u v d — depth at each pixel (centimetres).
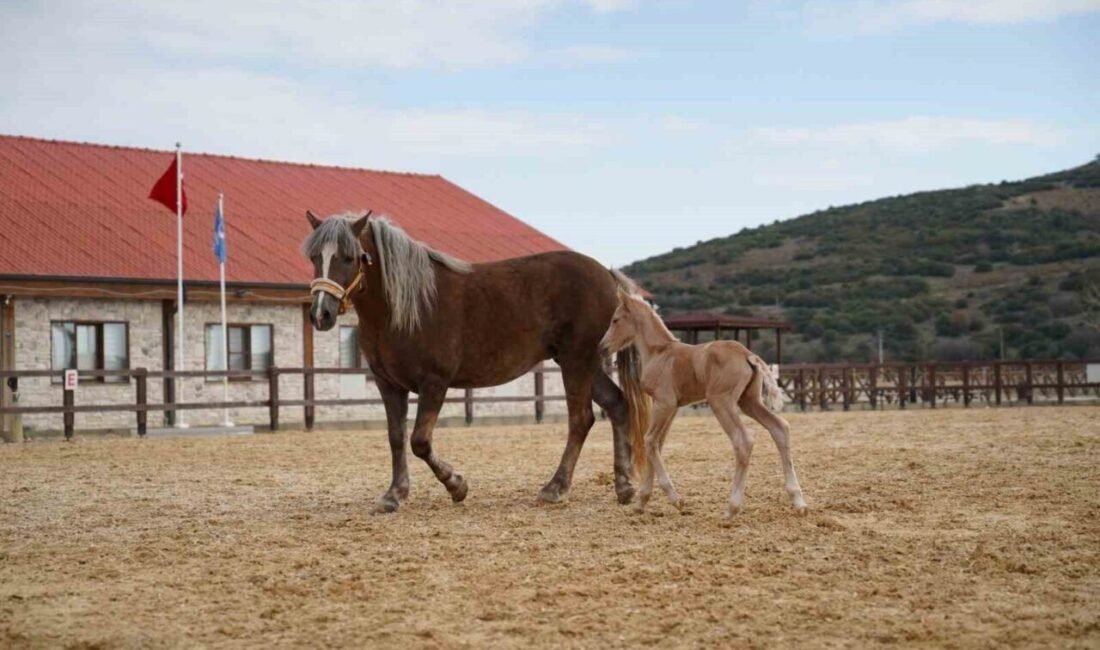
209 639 706
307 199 3738
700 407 3678
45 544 1038
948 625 707
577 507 1217
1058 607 747
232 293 2955
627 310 1181
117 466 1727
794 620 725
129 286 2797
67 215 3030
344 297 1177
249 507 1267
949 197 10694
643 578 845
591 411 1284
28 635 718
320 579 862
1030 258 8350
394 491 1215
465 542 1005
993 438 1961
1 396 2659
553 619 736
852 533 1017
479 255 3703
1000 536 992
